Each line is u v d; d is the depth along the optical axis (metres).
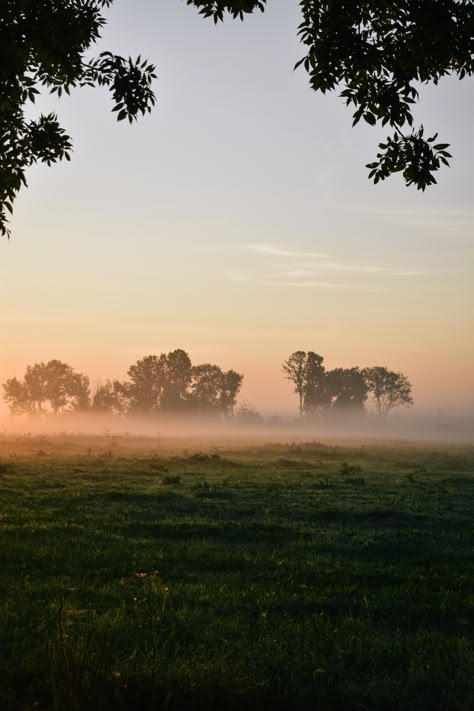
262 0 8.70
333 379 159.88
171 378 142.88
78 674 5.47
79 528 15.24
